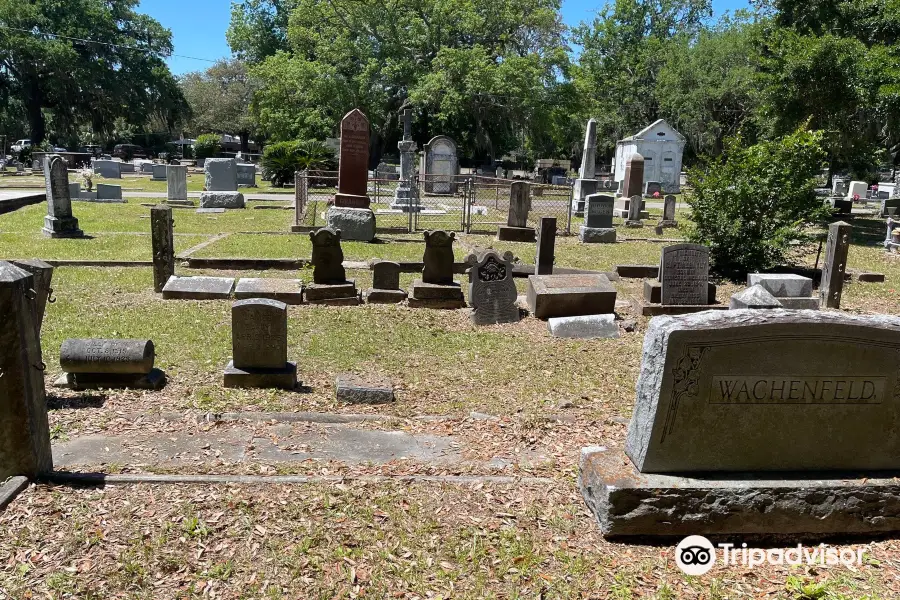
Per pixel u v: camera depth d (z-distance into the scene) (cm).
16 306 423
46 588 349
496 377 752
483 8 4516
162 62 6581
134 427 565
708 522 404
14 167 4794
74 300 1024
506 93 4147
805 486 405
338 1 4347
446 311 1054
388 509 435
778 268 1496
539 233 1222
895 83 1972
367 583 365
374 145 4847
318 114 4216
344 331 913
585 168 2612
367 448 543
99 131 6769
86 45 5959
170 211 1095
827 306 1170
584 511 438
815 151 1430
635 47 6119
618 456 438
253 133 7069
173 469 484
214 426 575
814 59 2080
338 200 1788
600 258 1647
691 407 401
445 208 2639
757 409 406
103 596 346
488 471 500
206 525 409
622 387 731
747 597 363
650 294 1103
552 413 636
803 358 401
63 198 1709
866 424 418
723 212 1431
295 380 689
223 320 932
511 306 1009
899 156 3750
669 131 4119
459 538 407
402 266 1401
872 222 2684
